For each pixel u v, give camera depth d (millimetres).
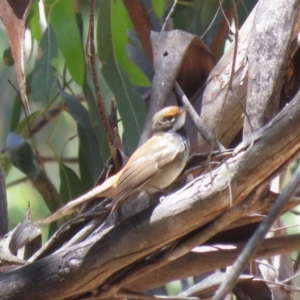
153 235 6277
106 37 9945
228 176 5859
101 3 10016
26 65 12016
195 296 7586
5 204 8695
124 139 9617
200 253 7020
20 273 6707
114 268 6500
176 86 7941
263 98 6543
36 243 7836
